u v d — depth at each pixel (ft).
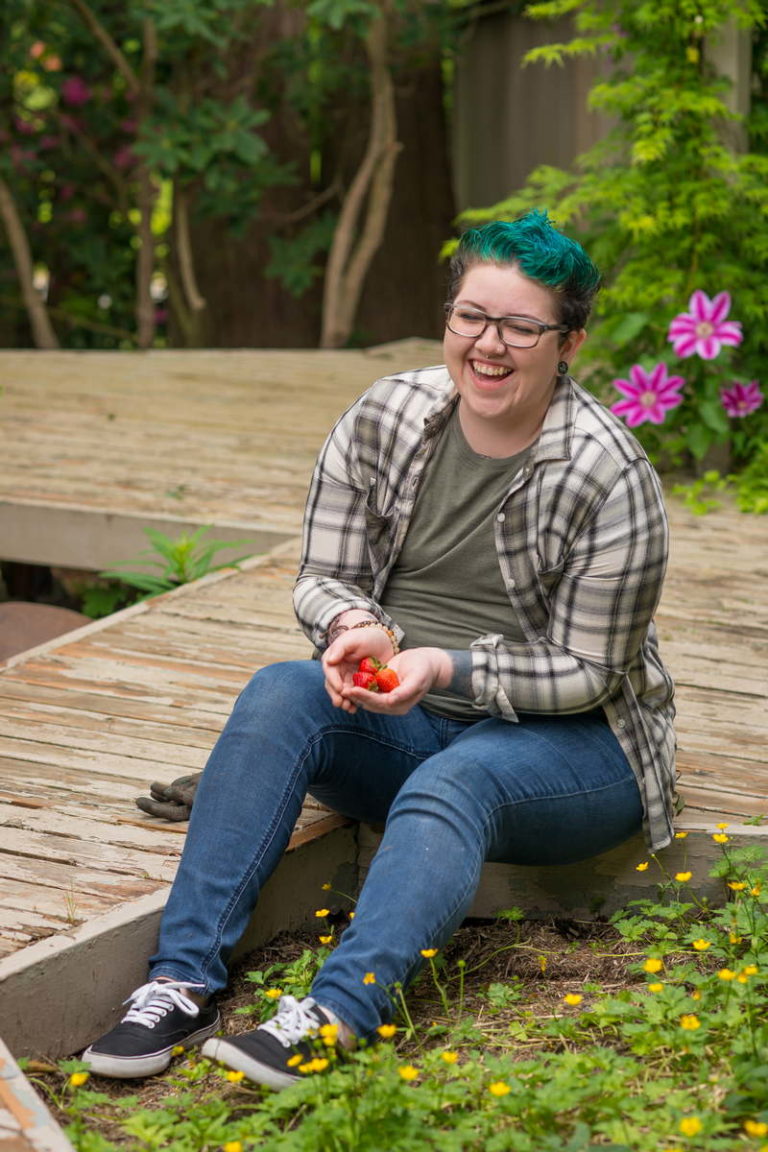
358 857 11.91
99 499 22.04
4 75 41.73
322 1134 7.92
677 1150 7.73
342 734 10.39
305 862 11.41
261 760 10.06
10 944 9.66
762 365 23.75
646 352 24.32
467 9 42.29
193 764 12.74
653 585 9.96
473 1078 8.65
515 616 10.40
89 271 44.09
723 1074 8.68
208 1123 8.41
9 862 10.85
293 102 41.24
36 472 23.76
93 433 26.73
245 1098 9.12
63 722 13.64
